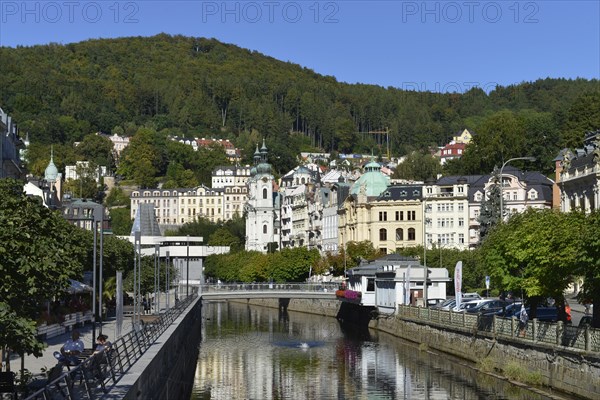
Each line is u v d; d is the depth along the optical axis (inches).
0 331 1401.3
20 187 1771.7
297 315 7519.7
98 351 1603.1
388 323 5246.1
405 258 5900.6
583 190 6127.0
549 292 2942.9
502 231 3422.7
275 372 3683.6
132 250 5738.2
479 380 3129.9
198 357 4296.3
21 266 1478.8
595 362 2358.5
